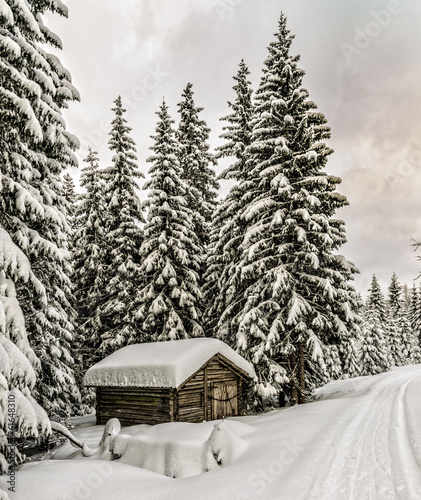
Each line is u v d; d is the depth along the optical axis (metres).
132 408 16.36
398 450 8.88
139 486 8.00
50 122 10.42
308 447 9.01
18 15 9.06
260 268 17.45
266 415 15.12
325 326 16.38
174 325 21.42
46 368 15.71
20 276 8.02
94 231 27.25
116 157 26.14
